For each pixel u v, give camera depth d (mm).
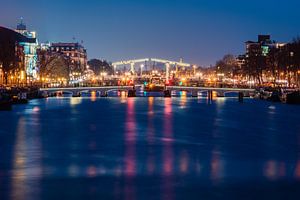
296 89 184000
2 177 51312
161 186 48281
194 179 50906
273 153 66812
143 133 85625
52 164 57750
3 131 86250
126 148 69188
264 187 48156
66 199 44156
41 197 44656
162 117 116625
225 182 49844
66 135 82000
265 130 92875
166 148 69625
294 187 48188
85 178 51062
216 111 136625
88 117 114188
